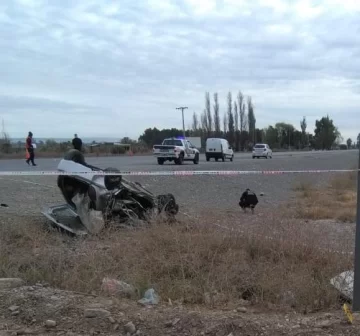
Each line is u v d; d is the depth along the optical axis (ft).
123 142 254.68
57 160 116.26
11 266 17.90
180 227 23.57
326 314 13.87
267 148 176.45
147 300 14.74
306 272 17.46
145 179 58.65
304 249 19.83
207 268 17.99
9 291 14.71
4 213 29.71
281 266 17.92
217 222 24.25
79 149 28.68
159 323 12.80
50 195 40.96
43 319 13.01
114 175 26.61
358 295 13.50
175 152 101.19
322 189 64.64
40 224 25.93
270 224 23.31
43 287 15.43
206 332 12.38
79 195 25.95
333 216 36.58
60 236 23.80
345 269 18.12
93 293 15.16
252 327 12.64
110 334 12.36
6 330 12.45
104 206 25.45
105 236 23.43
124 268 17.48
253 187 63.77
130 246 20.33
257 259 19.29
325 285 15.97
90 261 17.93
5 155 141.18
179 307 14.29
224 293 15.83
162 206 27.37
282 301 15.17
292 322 13.19
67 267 17.83
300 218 34.99
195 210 33.94
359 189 13.35
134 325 12.64
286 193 59.31
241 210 37.32
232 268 17.71
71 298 14.25
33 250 20.63
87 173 25.70
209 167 91.09
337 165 134.51
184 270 17.71
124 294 15.28
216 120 366.22
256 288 16.17
